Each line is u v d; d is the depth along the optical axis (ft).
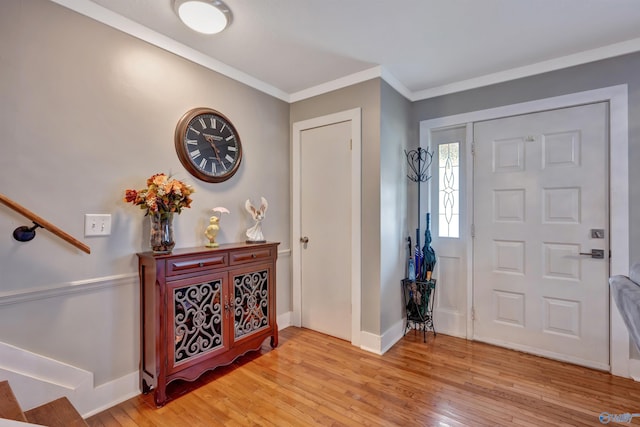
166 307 5.97
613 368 7.15
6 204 4.51
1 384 4.61
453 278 9.57
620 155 7.06
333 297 9.24
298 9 5.84
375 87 8.29
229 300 7.18
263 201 8.51
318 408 5.91
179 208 6.34
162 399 5.92
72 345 5.50
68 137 5.46
